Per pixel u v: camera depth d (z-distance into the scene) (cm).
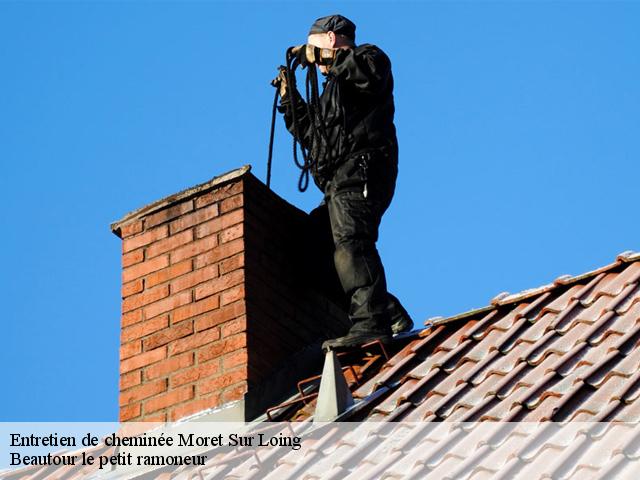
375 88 3312
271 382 3206
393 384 3017
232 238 3350
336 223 3278
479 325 3116
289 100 3434
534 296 3136
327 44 3419
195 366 3259
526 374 2802
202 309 3316
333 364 2967
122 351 3388
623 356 2706
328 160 3306
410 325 3378
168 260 3431
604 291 3022
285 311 3356
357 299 3222
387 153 3328
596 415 2486
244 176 3391
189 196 3459
